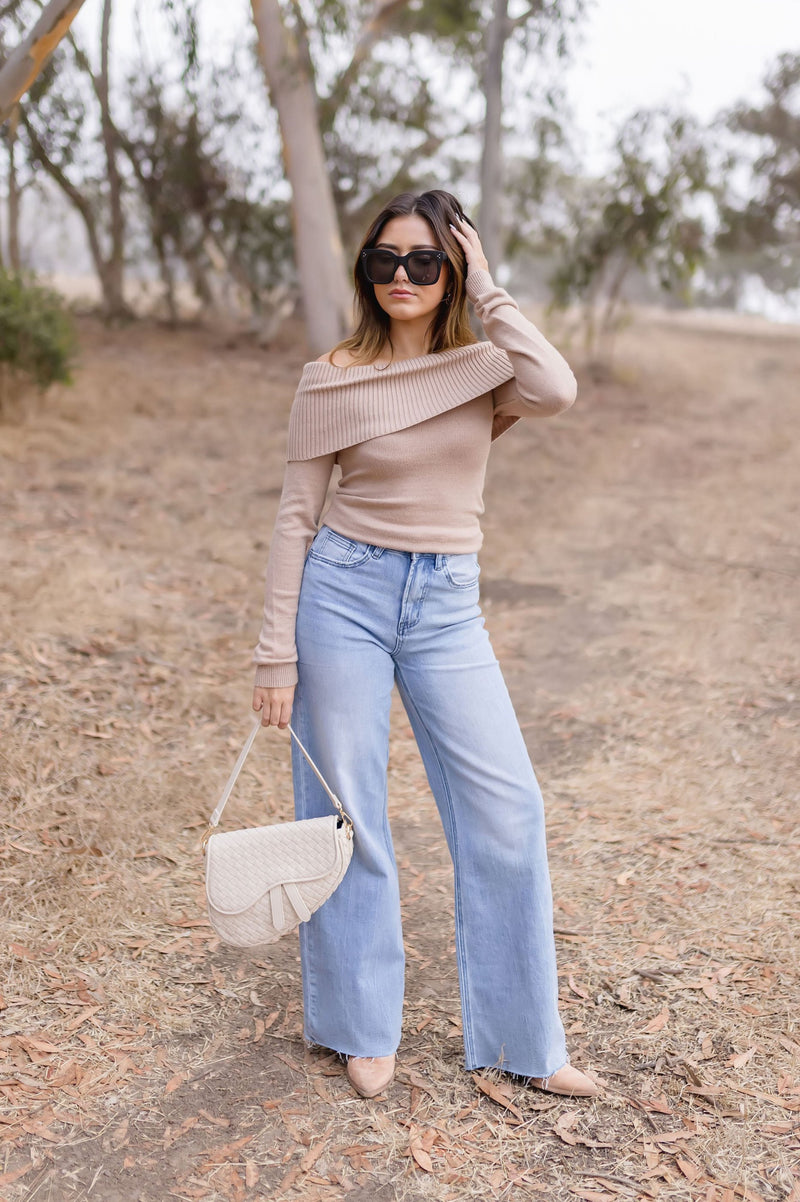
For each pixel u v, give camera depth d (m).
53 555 5.73
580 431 12.13
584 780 3.82
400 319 2.09
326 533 2.15
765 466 9.93
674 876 3.14
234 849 2.11
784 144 24.03
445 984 2.66
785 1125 2.15
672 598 5.95
